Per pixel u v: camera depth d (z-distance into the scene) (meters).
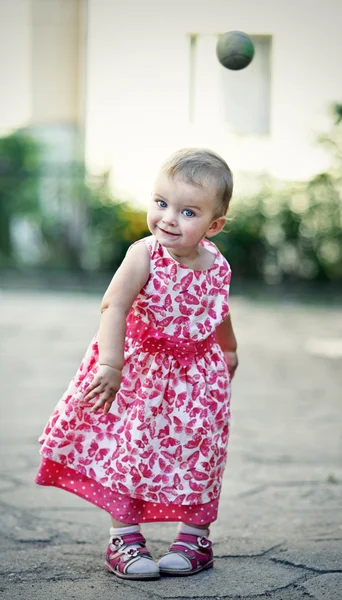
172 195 2.16
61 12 8.39
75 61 8.79
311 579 2.22
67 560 2.36
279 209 10.91
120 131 6.38
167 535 2.63
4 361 5.94
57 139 11.50
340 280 11.23
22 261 11.83
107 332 2.17
